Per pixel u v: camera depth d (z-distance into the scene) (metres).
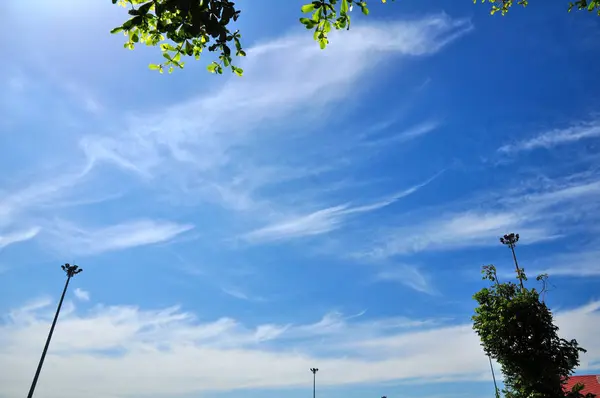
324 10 5.23
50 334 32.44
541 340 16.62
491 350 17.56
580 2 7.43
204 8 4.55
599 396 29.45
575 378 33.31
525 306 16.95
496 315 17.39
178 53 5.45
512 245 34.53
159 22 4.86
